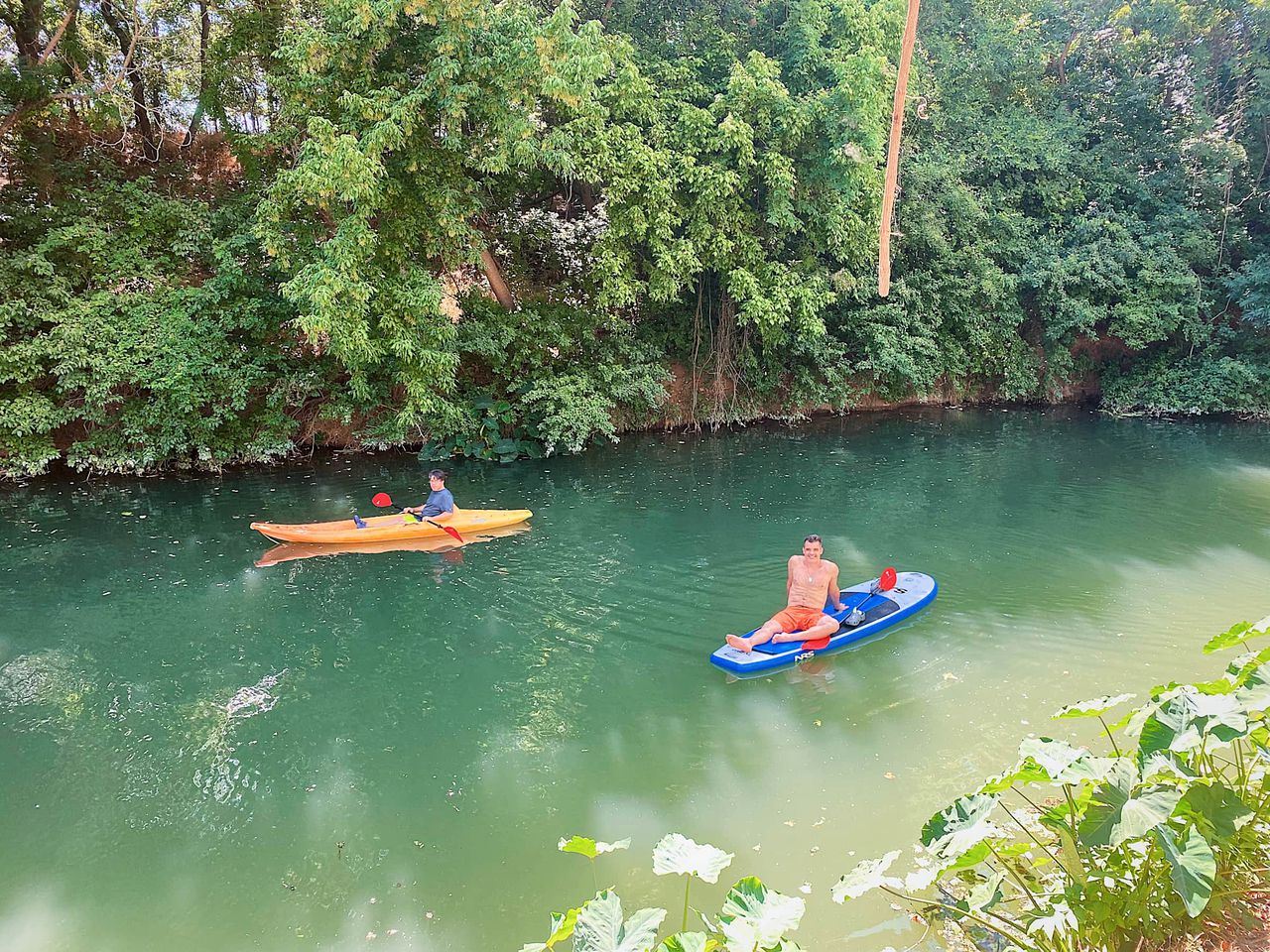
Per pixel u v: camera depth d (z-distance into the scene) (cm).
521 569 938
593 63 1160
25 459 1200
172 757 574
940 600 841
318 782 546
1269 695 343
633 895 436
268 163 1397
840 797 518
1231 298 1927
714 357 1753
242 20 1351
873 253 1664
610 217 1425
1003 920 338
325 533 1012
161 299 1287
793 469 1416
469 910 429
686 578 911
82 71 1412
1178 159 1997
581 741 595
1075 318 1864
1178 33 1939
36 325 1208
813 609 740
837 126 1454
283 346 1363
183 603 839
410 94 1156
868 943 389
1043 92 2070
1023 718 607
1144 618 789
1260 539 1033
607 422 1502
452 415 1359
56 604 834
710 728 610
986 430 1781
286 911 430
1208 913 332
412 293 1237
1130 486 1301
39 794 530
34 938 412
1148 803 312
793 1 1507
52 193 1340
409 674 698
